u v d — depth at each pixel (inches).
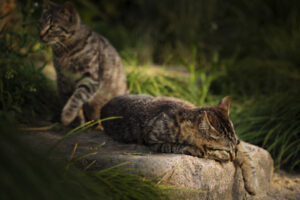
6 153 62.2
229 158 113.6
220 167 111.9
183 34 328.2
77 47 144.2
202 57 297.6
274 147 160.2
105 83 154.6
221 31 336.8
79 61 145.0
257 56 280.2
